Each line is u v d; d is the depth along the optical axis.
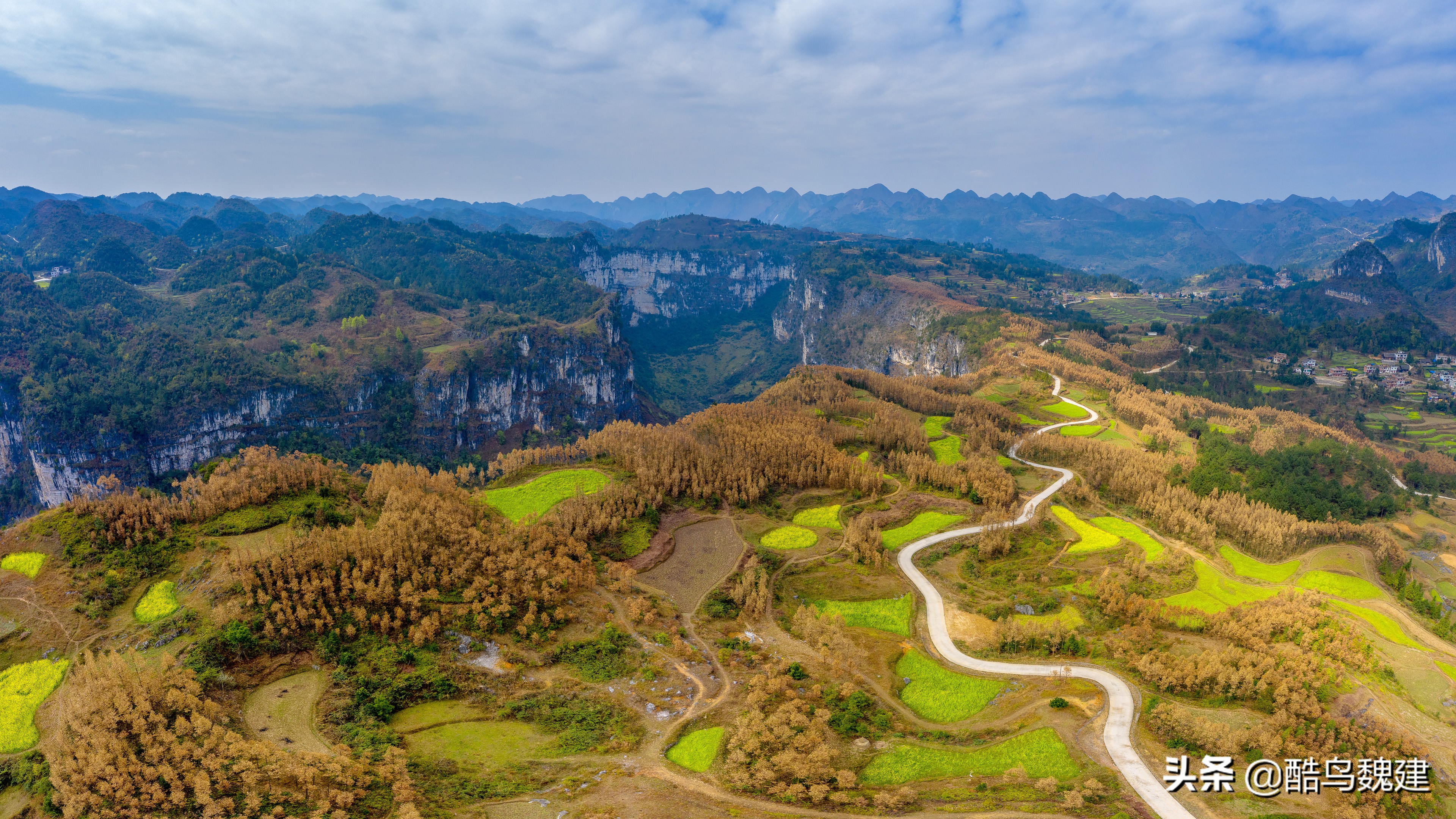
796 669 117.81
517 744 98.50
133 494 129.88
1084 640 128.12
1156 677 114.62
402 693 104.38
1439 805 89.88
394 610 116.38
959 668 123.00
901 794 87.25
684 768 93.81
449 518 140.62
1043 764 94.88
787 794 87.12
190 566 117.62
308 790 80.94
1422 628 143.62
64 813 75.81
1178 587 150.38
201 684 94.56
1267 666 113.50
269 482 139.50
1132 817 83.19
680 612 138.88
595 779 90.38
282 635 105.69
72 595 108.62
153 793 77.25
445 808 83.00
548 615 125.94
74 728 83.19
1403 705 111.81
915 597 146.75
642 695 111.06
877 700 112.00
